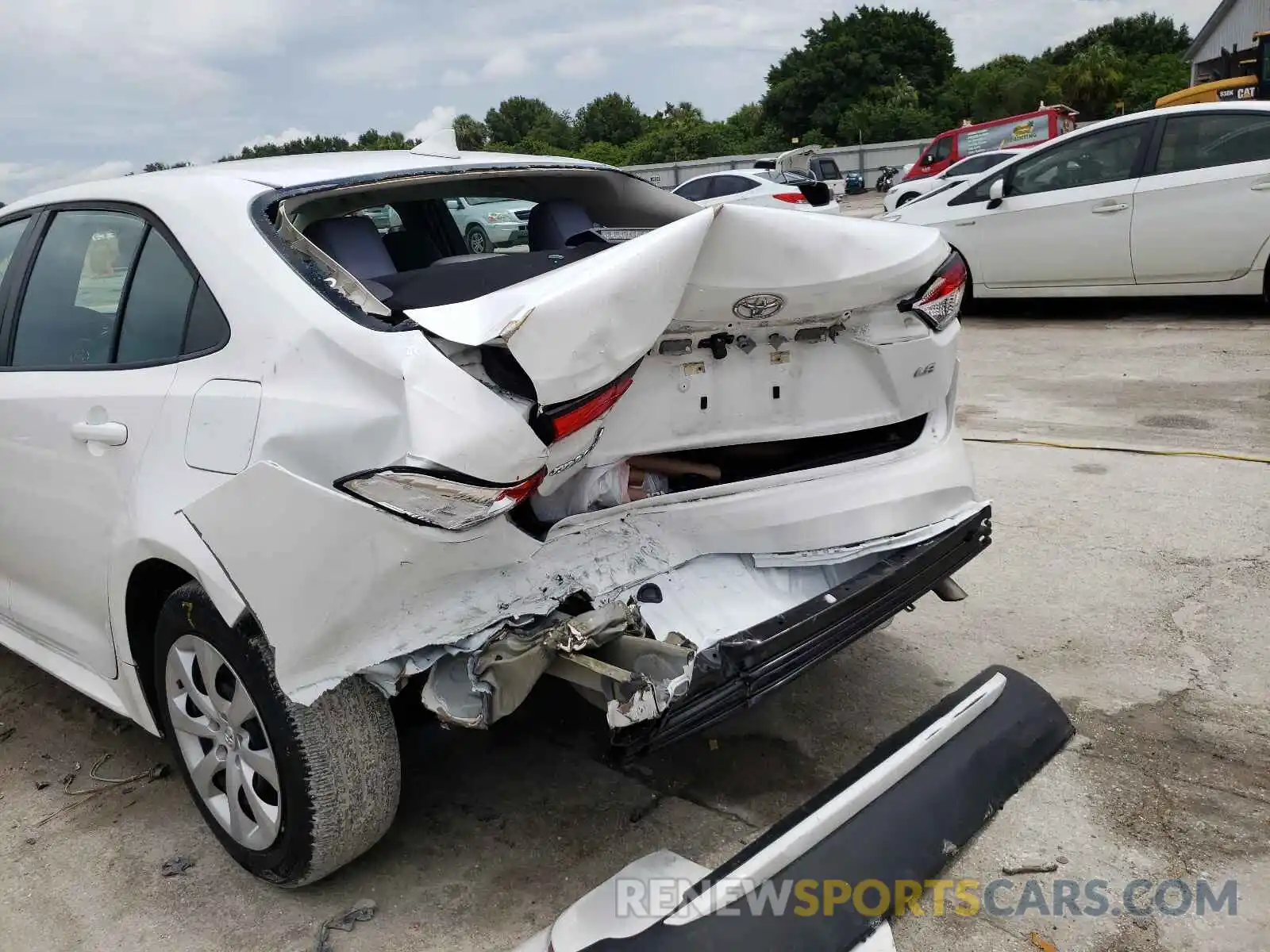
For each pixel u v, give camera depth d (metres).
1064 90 56.59
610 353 2.01
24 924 2.43
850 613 2.41
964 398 6.74
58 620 2.95
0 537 3.05
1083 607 3.66
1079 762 2.75
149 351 2.51
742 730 3.05
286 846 2.27
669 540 2.40
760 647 2.17
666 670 1.99
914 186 19.06
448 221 3.79
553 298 1.91
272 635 2.01
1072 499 4.70
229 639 2.21
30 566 2.96
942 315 2.70
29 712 3.55
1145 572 3.89
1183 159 7.82
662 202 3.61
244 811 2.41
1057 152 8.49
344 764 2.16
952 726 2.50
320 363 2.08
